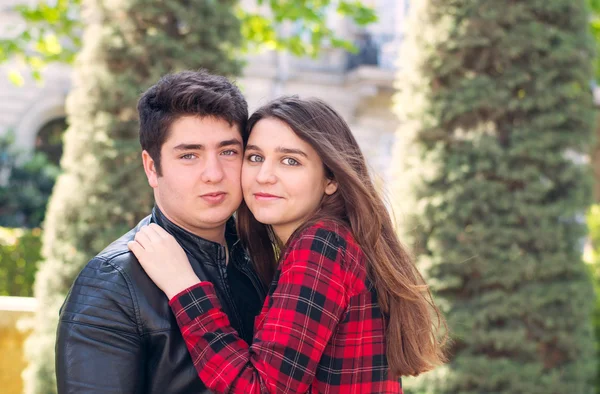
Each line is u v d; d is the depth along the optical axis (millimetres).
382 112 12195
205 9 3850
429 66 3875
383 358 1795
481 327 3707
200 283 1686
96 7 3850
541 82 3715
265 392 1586
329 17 11984
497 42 3725
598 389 4398
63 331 1605
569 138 3781
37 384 3695
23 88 11414
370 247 1797
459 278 3691
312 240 1732
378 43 12125
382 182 2004
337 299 1702
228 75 3869
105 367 1566
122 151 3635
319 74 11961
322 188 1874
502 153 3689
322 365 1731
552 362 3807
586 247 6629
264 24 7000
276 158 1802
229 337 1648
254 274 2045
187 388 1655
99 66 3773
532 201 3723
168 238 1738
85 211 3656
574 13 3799
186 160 1776
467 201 3705
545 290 3725
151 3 3717
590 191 3916
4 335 4039
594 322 4828
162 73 3680
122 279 1646
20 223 10289
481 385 3668
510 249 3668
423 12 3926
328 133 1831
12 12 10430
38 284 3840
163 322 1648
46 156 11852
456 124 3846
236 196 1844
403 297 1806
